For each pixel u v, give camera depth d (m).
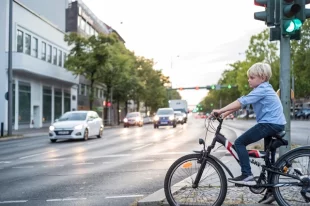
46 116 44.03
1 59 35.06
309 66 50.84
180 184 5.18
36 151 15.88
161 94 75.81
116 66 48.56
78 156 13.48
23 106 38.22
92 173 9.40
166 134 25.53
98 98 65.12
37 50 40.81
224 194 5.02
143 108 102.44
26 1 51.25
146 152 14.15
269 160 4.95
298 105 71.94
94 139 22.77
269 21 8.17
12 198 6.72
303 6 7.80
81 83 56.28
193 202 5.13
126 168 10.12
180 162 5.19
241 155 4.93
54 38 45.50
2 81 34.97
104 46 43.72
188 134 24.83
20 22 37.03
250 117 85.19
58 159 12.73
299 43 51.50
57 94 47.50
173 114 38.16
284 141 4.93
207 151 5.11
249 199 5.52
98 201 6.32
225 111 4.98
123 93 59.84
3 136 25.86
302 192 4.82
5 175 9.45
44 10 52.66
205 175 5.12
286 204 4.90
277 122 4.87
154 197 5.93
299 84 59.78
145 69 71.31
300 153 4.89
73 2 54.72
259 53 64.56
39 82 42.19
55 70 43.03
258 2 8.29
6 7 35.09
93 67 43.94
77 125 21.12
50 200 6.50
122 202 6.22
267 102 4.90
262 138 4.95
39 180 8.57
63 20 54.19
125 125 48.22
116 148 16.22
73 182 8.20
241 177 4.92
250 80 5.13
